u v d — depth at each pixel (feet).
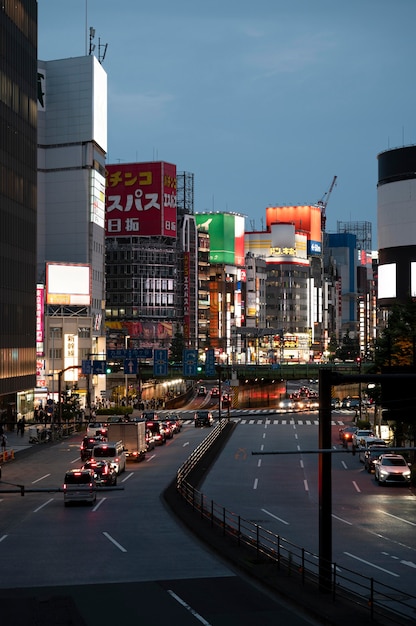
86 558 110.93
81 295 454.81
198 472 205.26
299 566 99.09
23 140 353.10
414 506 163.94
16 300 340.18
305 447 279.69
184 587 95.20
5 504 167.12
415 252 491.72
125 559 110.32
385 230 503.20
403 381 71.67
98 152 529.86
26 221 355.15
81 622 80.74
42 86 519.60
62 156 518.37
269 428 362.33
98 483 183.62
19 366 342.64
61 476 207.10
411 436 223.10
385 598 93.61
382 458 201.26
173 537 127.03
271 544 123.24
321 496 89.97
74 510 156.97
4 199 328.29
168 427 316.19
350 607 84.33
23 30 354.33
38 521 143.64
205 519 138.51
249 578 100.17
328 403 88.48
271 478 206.08
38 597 90.48
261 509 159.02
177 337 639.76
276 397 594.65
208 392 621.31
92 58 515.50
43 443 295.89
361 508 161.27
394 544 125.08
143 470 220.84
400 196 495.41
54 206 518.78
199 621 81.25
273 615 83.71
